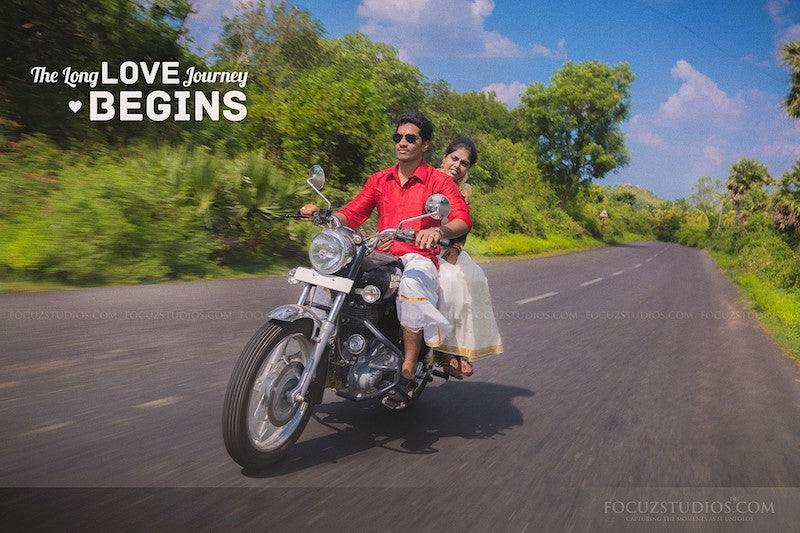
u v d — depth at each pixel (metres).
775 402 5.43
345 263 3.09
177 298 7.77
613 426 4.34
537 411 4.57
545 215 45.81
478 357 3.79
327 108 16.97
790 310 12.59
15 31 13.66
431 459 3.43
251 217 12.20
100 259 8.80
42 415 3.53
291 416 3.20
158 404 3.89
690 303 13.28
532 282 14.86
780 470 3.71
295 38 29.20
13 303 6.58
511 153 53.62
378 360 3.38
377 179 3.83
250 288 9.19
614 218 72.62
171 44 15.89
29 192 9.66
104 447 3.16
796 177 32.38
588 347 7.23
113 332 5.64
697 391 5.59
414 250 3.65
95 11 14.52
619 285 15.95
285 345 3.19
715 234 74.44
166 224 10.27
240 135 16.72
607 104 54.19
